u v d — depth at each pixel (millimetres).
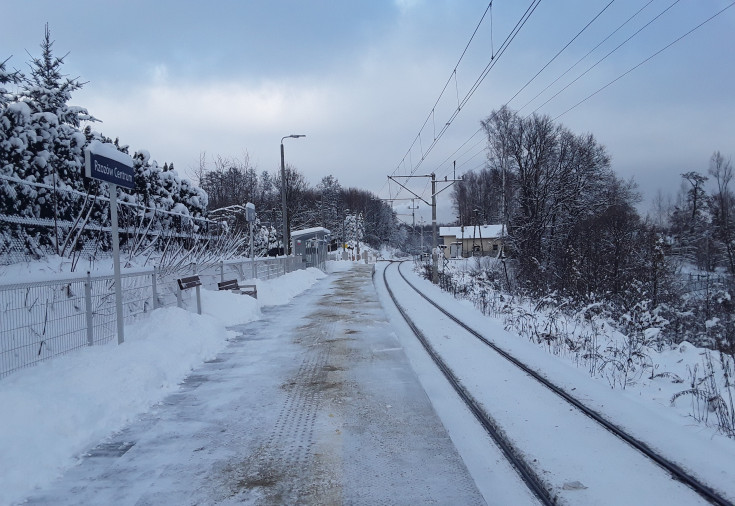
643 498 3904
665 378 7422
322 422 5504
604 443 5008
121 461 4516
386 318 13211
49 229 12242
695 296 16031
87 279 7152
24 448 4242
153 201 17641
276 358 8562
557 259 26562
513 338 10859
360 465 4434
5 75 12352
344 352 9016
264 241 35656
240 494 3918
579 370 8242
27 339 5969
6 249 10570
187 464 4465
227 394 6531
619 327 13438
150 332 8523
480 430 5484
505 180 40031
